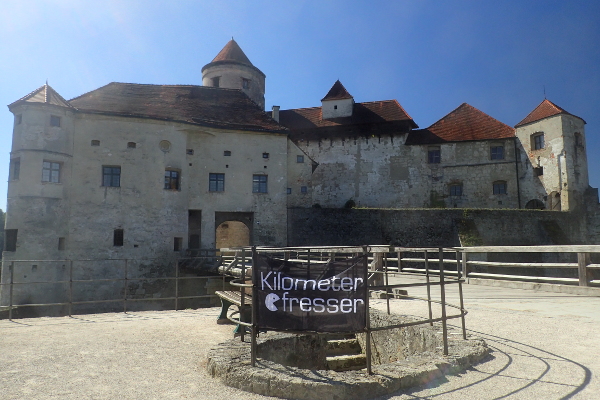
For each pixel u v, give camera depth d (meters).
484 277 16.39
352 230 30.47
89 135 26.98
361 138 39.81
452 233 30.89
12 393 4.83
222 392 4.68
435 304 10.24
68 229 25.84
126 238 26.83
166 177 28.64
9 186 25.02
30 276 23.83
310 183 33.12
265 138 31.53
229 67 40.81
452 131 39.19
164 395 4.64
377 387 4.36
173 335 8.12
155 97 31.52
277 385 4.50
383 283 13.59
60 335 8.20
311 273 4.91
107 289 26.05
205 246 29.19
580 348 5.76
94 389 4.92
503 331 6.88
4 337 8.03
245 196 30.39
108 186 27.02
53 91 27.03
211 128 30.12
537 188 35.72
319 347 7.58
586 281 10.96
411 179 38.50
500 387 4.41
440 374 4.78
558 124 34.56
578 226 33.47
